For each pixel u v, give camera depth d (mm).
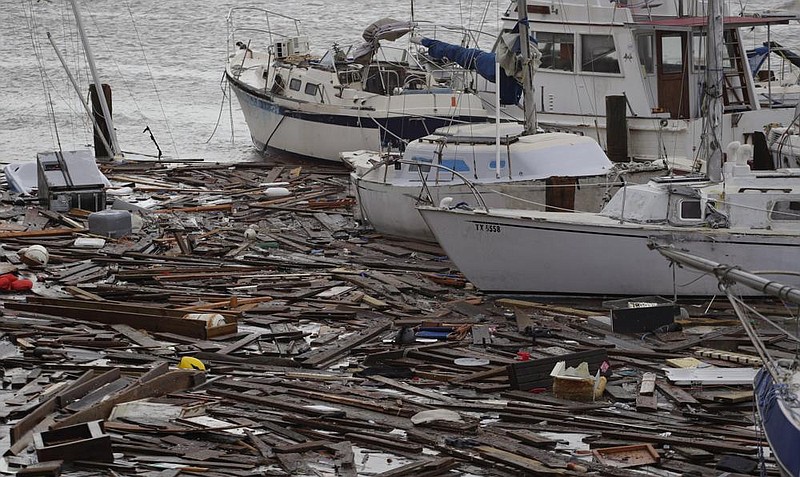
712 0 56125
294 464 36688
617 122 74562
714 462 37156
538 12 79812
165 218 72375
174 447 37750
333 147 88812
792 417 32750
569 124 79375
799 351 37812
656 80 77188
